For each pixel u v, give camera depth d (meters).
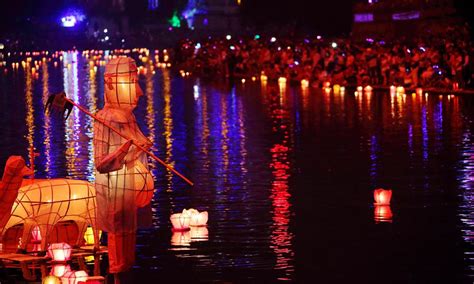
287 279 11.70
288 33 97.38
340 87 45.69
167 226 14.86
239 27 136.38
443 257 12.59
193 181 19.02
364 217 15.17
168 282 11.69
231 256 12.86
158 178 19.52
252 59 58.88
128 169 11.81
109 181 11.77
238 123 30.48
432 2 67.19
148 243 13.74
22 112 35.12
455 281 11.49
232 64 59.03
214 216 15.53
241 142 25.45
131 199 11.88
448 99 37.19
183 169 20.70
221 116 32.91
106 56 98.75
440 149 23.05
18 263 12.67
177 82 54.25
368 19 79.06
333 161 21.47
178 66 73.81
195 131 28.39
